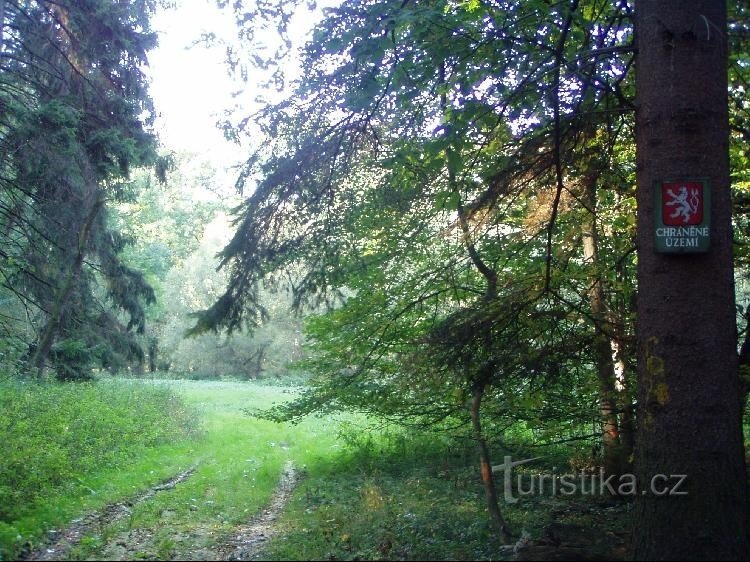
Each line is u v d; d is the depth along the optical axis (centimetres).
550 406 1044
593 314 887
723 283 577
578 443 1269
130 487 1093
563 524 775
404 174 938
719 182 584
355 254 973
